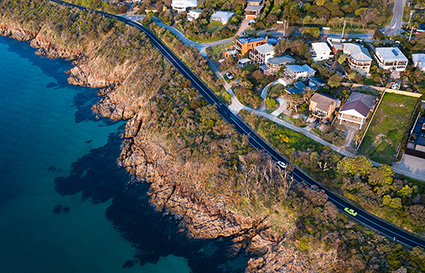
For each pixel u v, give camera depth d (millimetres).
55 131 165375
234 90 159750
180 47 190750
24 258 109688
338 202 108750
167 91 164875
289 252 101000
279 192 111375
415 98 135875
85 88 198250
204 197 121250
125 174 141000
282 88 155000
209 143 133125
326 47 167125
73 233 117625
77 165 146125
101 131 164875
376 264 90188
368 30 186375
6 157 150500
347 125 133625
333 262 95875
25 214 124875
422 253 87938
